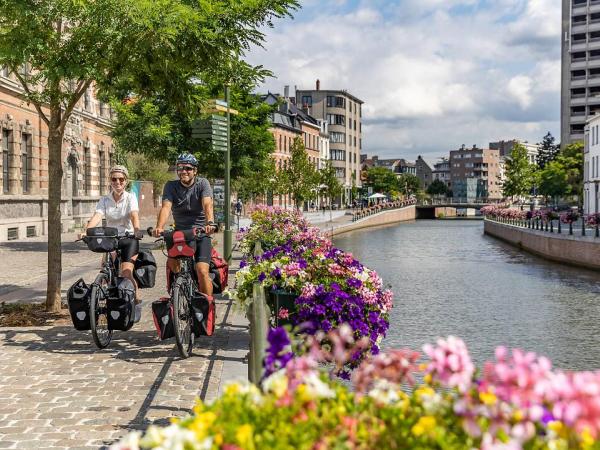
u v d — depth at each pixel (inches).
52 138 407.2
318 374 110.2
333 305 259.3
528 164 3934.5
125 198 324.8
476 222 4136.3
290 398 99.7
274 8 377.7
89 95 1563.7
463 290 810.8
